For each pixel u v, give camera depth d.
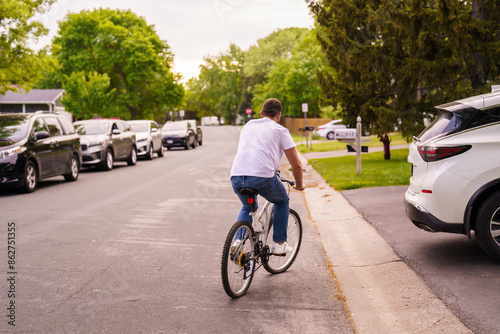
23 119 12.05
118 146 18.39
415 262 5.11
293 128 52.12
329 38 16.42
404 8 15.18
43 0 22.64
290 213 5.23
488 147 4.76
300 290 4.52
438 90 15.41
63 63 48.06
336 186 11.09
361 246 6.09
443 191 4.83
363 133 17.14
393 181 10.99
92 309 4.00
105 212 8.48
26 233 6.81
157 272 5.03
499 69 14.01
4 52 22.38
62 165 13.16
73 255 5.66
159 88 53.09
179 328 3.63
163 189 11.56
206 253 5.78
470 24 13.28
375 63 15.65
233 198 10.10
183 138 30.50
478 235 4.82
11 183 10.81
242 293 4.36
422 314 3.82
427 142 5.02
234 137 51.84
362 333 3.57
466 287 4.26
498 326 3.45
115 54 48.97
